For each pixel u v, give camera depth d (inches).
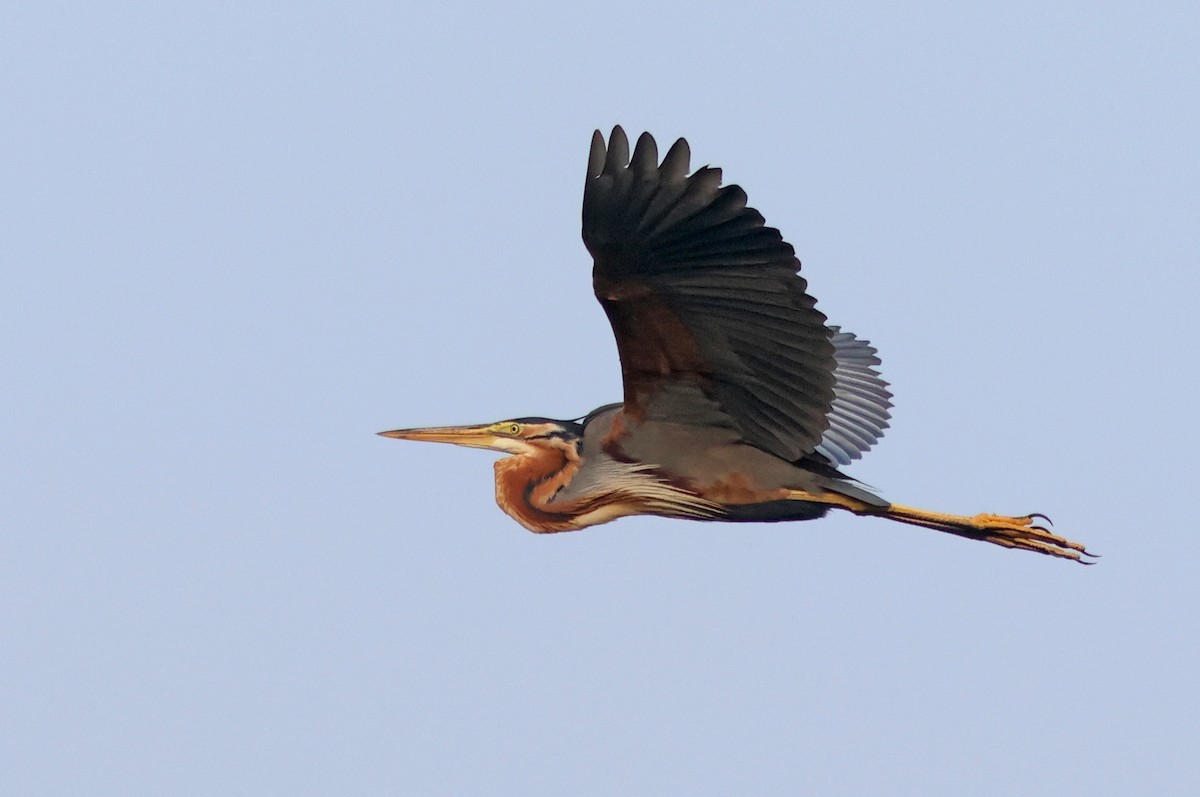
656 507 543.2
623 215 468.1
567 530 556.1
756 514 536.1
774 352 496.4
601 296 494.9
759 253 472.7
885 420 625.6
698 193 462.0
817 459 544.7
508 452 564.7
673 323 500.4
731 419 523.8
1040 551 541.0
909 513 538.3
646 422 534.0
